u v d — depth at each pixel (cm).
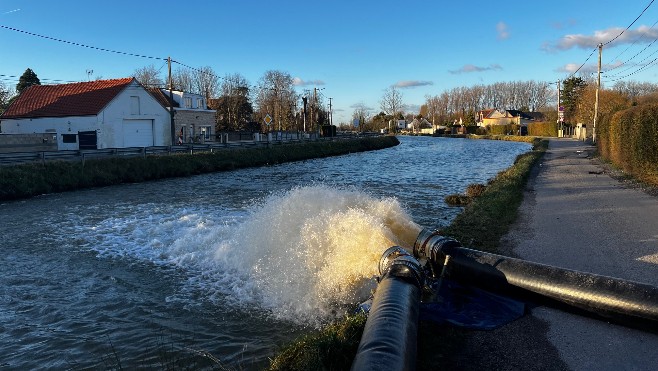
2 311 727
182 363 560
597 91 4403
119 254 1009
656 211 1146
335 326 538
